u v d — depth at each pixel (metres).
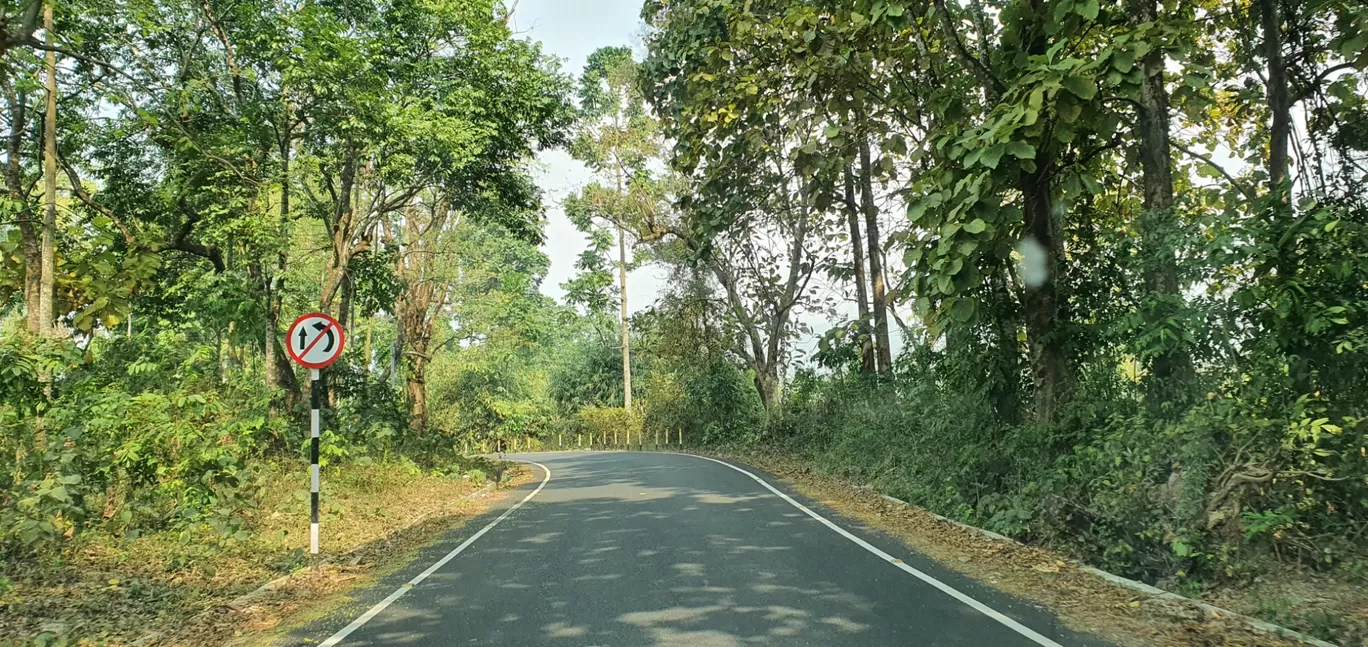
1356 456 7.87
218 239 17.56
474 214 22.67
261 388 18.39
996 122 9.60
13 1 11.08
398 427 22.20
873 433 19.03
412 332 28.14
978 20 11.98
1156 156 11.35
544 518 13.72
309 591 8.71
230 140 17.17
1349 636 6.28
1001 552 10.08
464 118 18.22
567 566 9.34
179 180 17.59
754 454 29.61
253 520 12.46
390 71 18.09
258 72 17.81
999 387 13.91
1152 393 10.73
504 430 44.41
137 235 17.73
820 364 26.23
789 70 15.89
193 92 16.75
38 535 8.62
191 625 7.36
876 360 24.69
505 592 8.13
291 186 18.25
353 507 14.95
